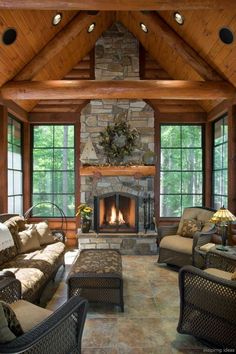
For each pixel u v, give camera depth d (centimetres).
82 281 301
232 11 330
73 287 301
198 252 374
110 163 554
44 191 595
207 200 582
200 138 593
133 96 453
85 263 324
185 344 243
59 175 594
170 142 593
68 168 594
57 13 403
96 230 541
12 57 405
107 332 261
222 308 221
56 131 593
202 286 234
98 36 555
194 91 446
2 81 432
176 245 428
